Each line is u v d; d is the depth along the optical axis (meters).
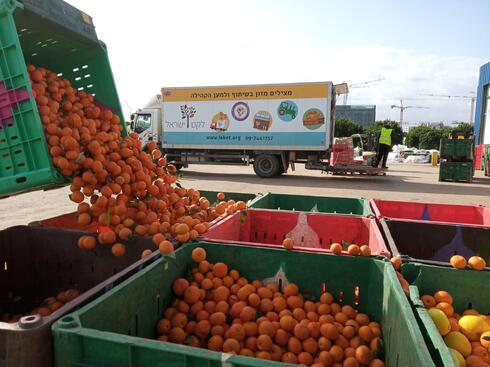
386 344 2.43
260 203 5.43
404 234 4.17
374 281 2.81
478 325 2.49
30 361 1.63
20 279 3.48
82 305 1.93
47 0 3.12
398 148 55.19
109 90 3.98
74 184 2.91
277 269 3.07
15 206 9.80
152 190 3.50
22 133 2.76
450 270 2.80
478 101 23.81
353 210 5.86
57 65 4.04
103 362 1.63
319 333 2.61
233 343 2.44
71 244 3.42
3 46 2.69
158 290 2.57
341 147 18.84
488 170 20.89
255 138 17.75
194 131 18.47
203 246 3.20
